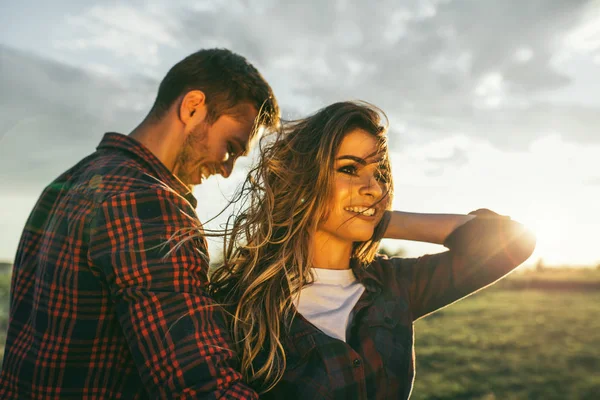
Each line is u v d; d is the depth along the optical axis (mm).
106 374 1464
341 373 1420
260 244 1575
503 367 9227
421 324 14391
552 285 26391
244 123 2006
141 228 1342
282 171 1610
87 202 1453
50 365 1429
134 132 1920
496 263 1673
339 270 1641
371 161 1548
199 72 1915
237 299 1558
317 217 1546
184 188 1808
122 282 1306
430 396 7617
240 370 1447
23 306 1613
